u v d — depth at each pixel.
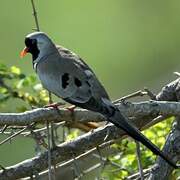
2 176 13.34
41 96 15.63
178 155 13.40
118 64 30.66
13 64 29.33
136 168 14.40
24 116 12.32
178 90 13.84
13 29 30.06
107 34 31.28
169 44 30.89
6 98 15.58
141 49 30.83
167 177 13.37
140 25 31.33
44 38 13.98
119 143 14.63
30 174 13.42
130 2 31.53
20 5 30.38
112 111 12.63
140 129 13.81
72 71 13.42
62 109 12.72
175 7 31.34
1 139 21.89
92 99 12.98
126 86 29.95
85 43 31.20
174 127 13.52
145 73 30.06
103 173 14.32
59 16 31.20
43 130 13.81
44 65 13.73
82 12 31.39
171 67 30.02
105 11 31.53
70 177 14.66
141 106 12.63
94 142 13.55
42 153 13.42
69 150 13.45
